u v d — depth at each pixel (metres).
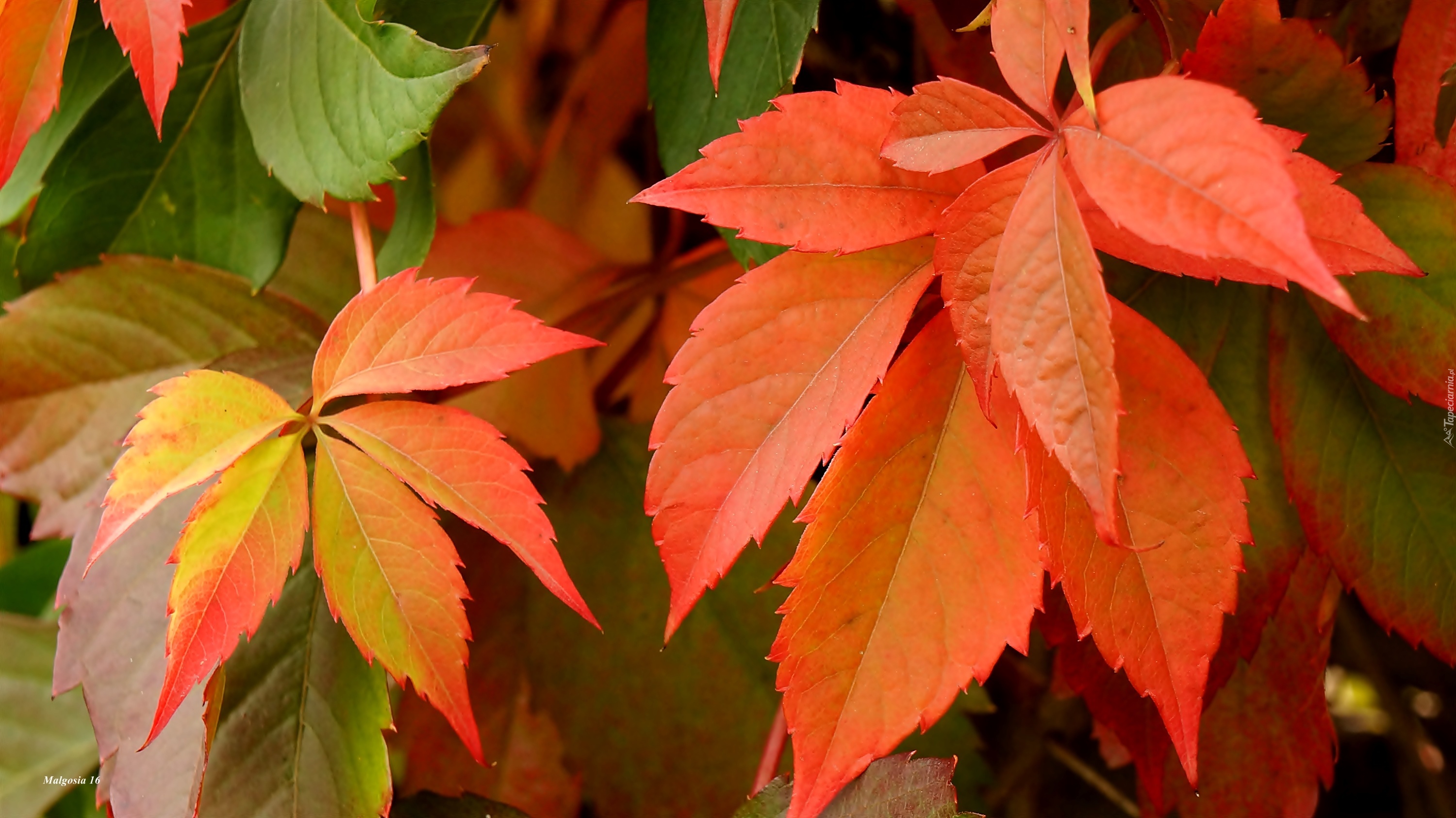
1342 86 0.74
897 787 0.76
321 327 0.84
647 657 0.86
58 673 0.78
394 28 0.77
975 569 0.73
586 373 0.88
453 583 0.75
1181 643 0.73
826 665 0.73
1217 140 0.69
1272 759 0.80
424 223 0.80
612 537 0.87
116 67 0.81
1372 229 0.72
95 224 0.82
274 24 0.79
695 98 0.79
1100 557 0.73
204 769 0.75
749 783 0.85
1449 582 0.77
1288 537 0.78
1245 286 0.78
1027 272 0.70
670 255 0.90
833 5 0.89
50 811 0.88
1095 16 0.79
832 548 0.73
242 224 0.82
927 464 0.74
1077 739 0.92
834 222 0.73
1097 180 0.70
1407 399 0.76
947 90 0.72
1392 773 1.07
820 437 0.73
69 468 0.82
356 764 0.78
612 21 0.94
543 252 0.89
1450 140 0.75
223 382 0.75
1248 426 0.78
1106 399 0.70
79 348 0.82
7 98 0.77
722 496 0.73
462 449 0.75
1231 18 0.73
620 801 0.85
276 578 0.74
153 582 0.79
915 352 0.74
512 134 0.99
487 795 0.86
